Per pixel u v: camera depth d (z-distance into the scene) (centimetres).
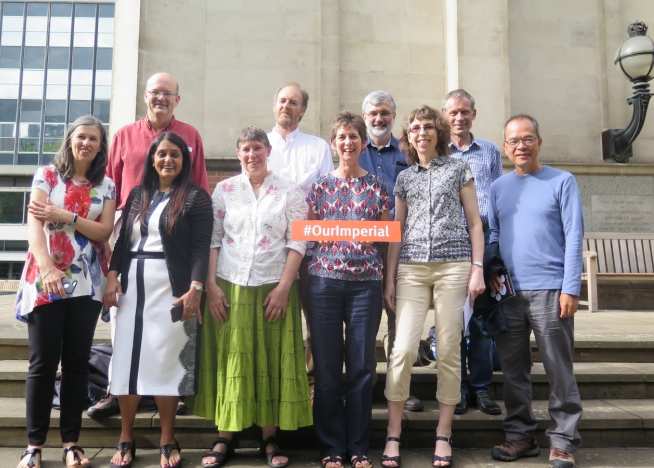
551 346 298
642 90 705
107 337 422
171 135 302
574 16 798
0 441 323
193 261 294
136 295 291
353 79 767
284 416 288
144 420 326
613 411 348
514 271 311
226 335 293
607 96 788
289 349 296
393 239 291
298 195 309
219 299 295
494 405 344
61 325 286
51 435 323
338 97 750
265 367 295
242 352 288
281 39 749
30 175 2467
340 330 299
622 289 689
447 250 299
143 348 286
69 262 284
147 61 720
